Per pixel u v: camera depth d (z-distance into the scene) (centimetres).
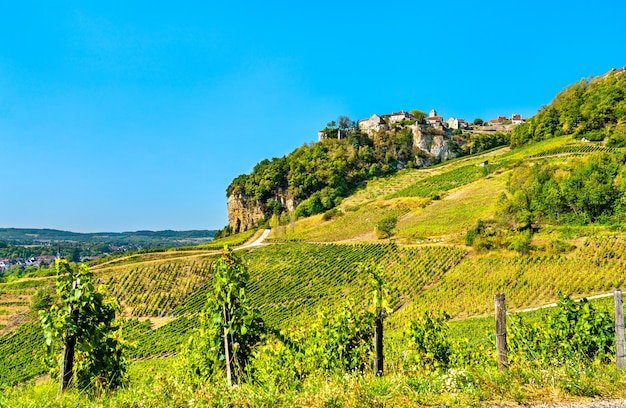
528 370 846
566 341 1250
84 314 920
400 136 16375
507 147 15312
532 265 5412
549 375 804
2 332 6525
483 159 14325
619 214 6362
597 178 6706
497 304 886
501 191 9544
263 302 6781
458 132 17775
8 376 4694
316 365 1150
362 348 1148
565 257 5388
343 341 1156
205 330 1091
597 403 697
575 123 11888
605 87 12356
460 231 7938
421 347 1347
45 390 863
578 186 6794
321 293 6606
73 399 734
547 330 1313
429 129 16900
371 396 696
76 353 984
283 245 9744
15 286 8250
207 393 711
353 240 9419
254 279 7888
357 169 15375
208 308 1046
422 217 9631
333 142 16812
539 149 11688
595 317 1220
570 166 7831
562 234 6128
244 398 694
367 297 1070
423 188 12300
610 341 1187
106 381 950
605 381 788
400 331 3747
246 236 12812
